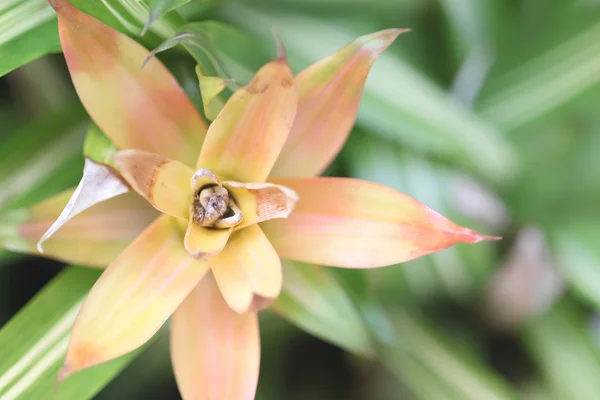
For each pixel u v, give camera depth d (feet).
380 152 1.58
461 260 1.61
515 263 1.57
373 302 1.45
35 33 1.31
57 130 1.44
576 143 1.67
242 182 1.29
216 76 1.30
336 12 1.58
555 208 1.65
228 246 1.28
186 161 1.32
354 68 1.29
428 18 1.66
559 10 1.67
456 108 1.57
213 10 1.48
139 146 1.30
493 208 1.64
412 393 1.63
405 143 1.57
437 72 1.67
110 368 1.33
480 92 1.68
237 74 1.36
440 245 1.27
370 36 1.28
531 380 1.65
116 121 1.29
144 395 1.60
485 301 1.62
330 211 1.30
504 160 1.61
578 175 1.66
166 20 1.31
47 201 1.31
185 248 1.27
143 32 1.25
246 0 1.53
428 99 1.55
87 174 1.20
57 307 1.35
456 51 1.65
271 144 1.28
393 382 1.64
